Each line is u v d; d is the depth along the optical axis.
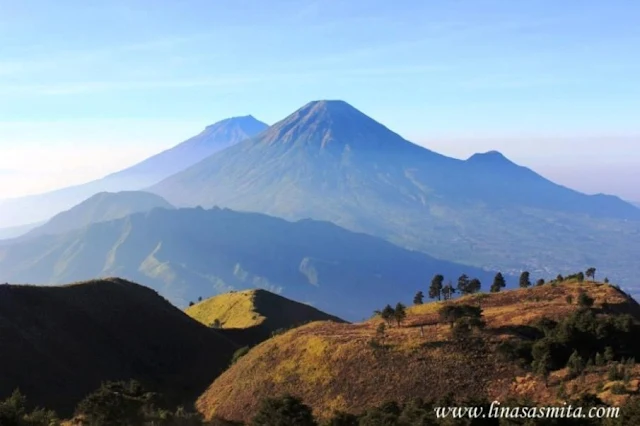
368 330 69.31
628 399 40.25
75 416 50.78
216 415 59.72
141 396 54.47
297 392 58.25
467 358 55.97
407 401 49.94
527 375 51.28
